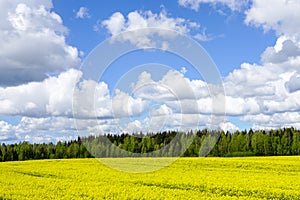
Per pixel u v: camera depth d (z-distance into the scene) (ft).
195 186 71.72
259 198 60.90
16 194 63.98
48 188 69.36
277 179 81.00
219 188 69.97
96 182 75.92
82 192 64.80
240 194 65.62
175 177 81.76
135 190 65.72
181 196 60.13
